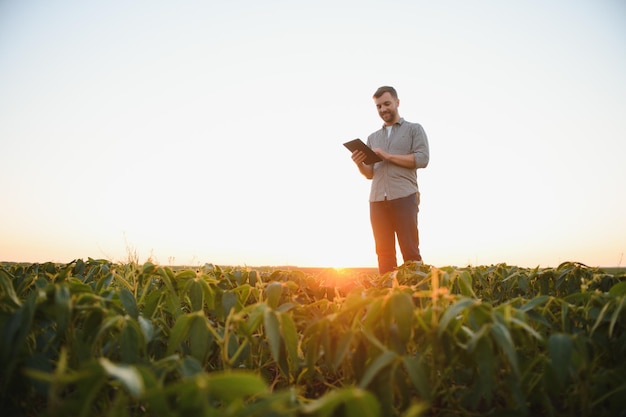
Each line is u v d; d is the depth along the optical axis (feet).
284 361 3.41
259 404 2.05
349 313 3.54
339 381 4.11
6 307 3.36
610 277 5.19
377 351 3.04
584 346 3.10
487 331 2.89
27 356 3.00
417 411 1.78
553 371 3.18
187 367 2.79
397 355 2.68
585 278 5.81
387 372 2.71
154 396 2.04
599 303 3.71
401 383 3.00
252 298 5.50
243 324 3.49
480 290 7.04
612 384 3.24
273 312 3.28
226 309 4.05
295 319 4.33
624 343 3.54
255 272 5.66
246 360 4.17
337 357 3.15
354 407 2.04
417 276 6.43
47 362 2.99
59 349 3.66
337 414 2.14
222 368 4.21
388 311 3.10
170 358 2.90
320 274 5.98
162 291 4.35
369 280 6.66
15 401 2.98
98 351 3.35
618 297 3.52
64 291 3.16
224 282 5.72
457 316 3.35
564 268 6.20
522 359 3.54
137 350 3.10
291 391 2.37
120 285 6.03
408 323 2.94
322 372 4.45
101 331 2.95
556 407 3.81
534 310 3.89
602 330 3.69
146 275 4.83
